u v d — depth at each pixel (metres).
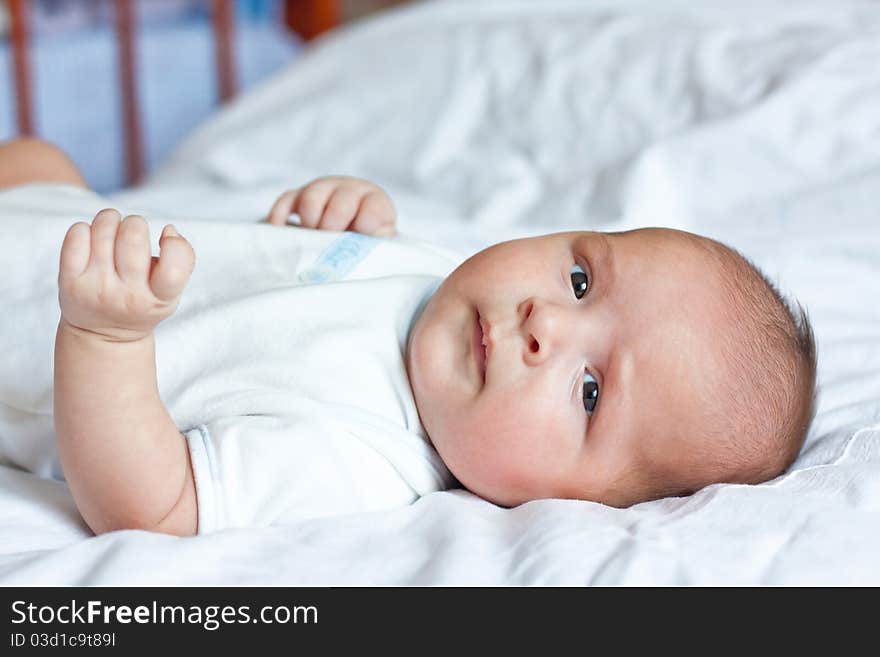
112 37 2.88
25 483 0.97
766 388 0.99
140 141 2.93
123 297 0.77
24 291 1.07
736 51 2.03
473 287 1.00
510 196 1.89
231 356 0.98
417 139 2.15
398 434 0.97
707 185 1.79
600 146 1.98
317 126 2.26
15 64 2.66
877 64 1.91
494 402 0.94
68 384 0.81
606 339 0.96
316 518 0.87
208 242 1.11
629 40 2.15
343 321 1.01
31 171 1.38
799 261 1.53
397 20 2.57
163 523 0.87
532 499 0.98
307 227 1.21
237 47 3.12
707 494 0.89
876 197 1.65
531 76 2.17
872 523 0.82
